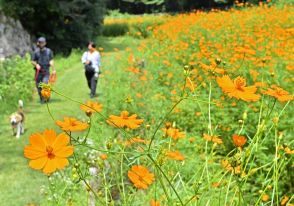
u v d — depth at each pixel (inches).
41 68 457.4
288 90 257.4
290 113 200.7
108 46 1144.8
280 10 701.9
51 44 944.3
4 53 677.9
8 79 502.6
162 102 288.4
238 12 721.0
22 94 469.7
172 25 690.8
